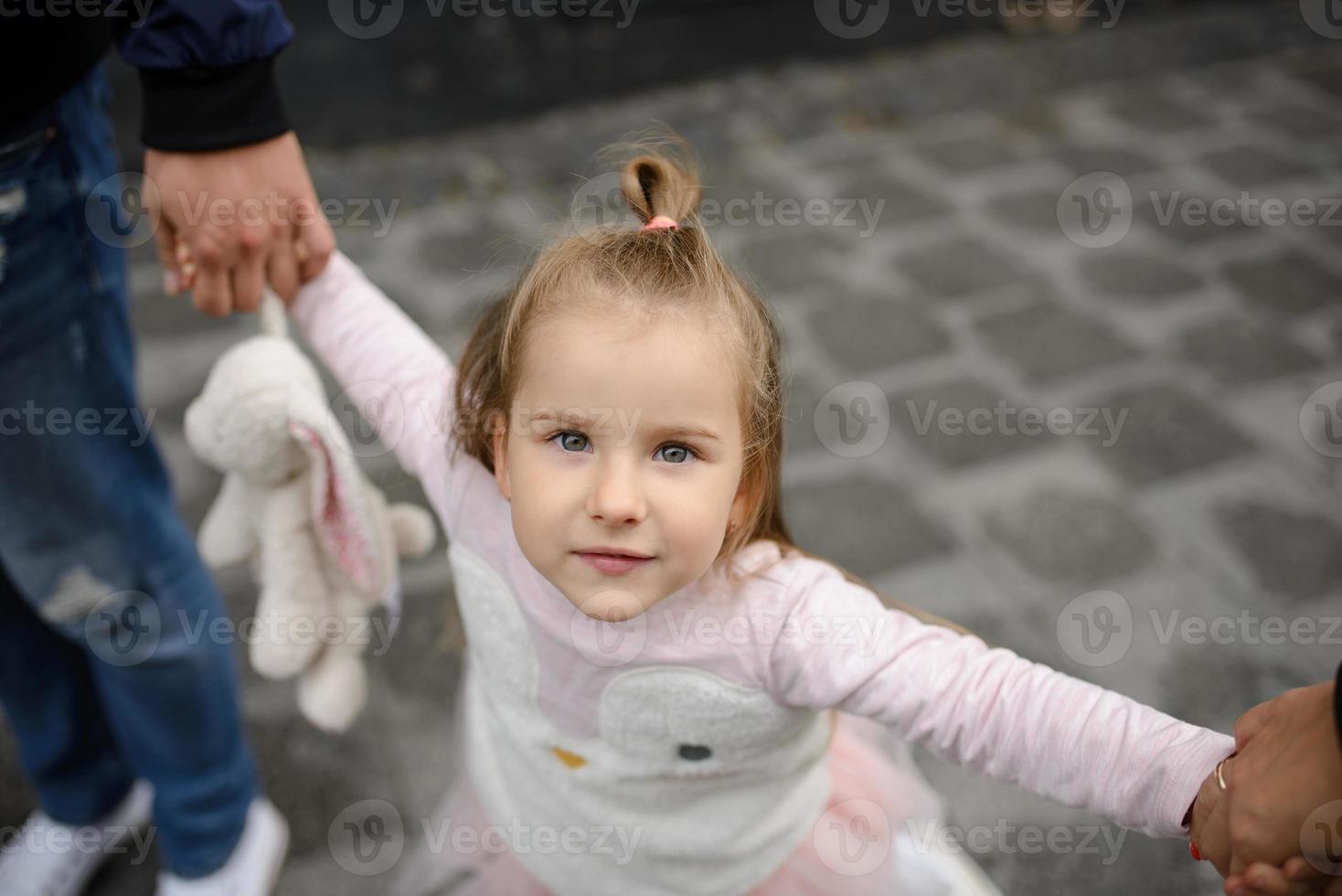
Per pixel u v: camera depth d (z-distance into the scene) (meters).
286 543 1.21
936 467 2.37
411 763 1.88
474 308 2.71
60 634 1.48
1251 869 0.79
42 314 1.20
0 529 1.27
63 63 1.14
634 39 4.06
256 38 1.13
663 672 1.05
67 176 1.19
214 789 1.53
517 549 1.09
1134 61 3.98
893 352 2.68
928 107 3.70
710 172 3.34
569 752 1.16
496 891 1.36
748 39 4.09
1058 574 2.14
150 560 1.38
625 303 0.91
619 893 1.23
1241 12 4.29
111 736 1.62
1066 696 0.93
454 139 3.46
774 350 1.02
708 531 0.92
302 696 1.31
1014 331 2.75
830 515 2.27
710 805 1.17
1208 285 2.90
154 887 1.72
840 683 0.99
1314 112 3.67
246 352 1.16
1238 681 1.94
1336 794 0.75
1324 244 3.05
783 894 1.26
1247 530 2.22
